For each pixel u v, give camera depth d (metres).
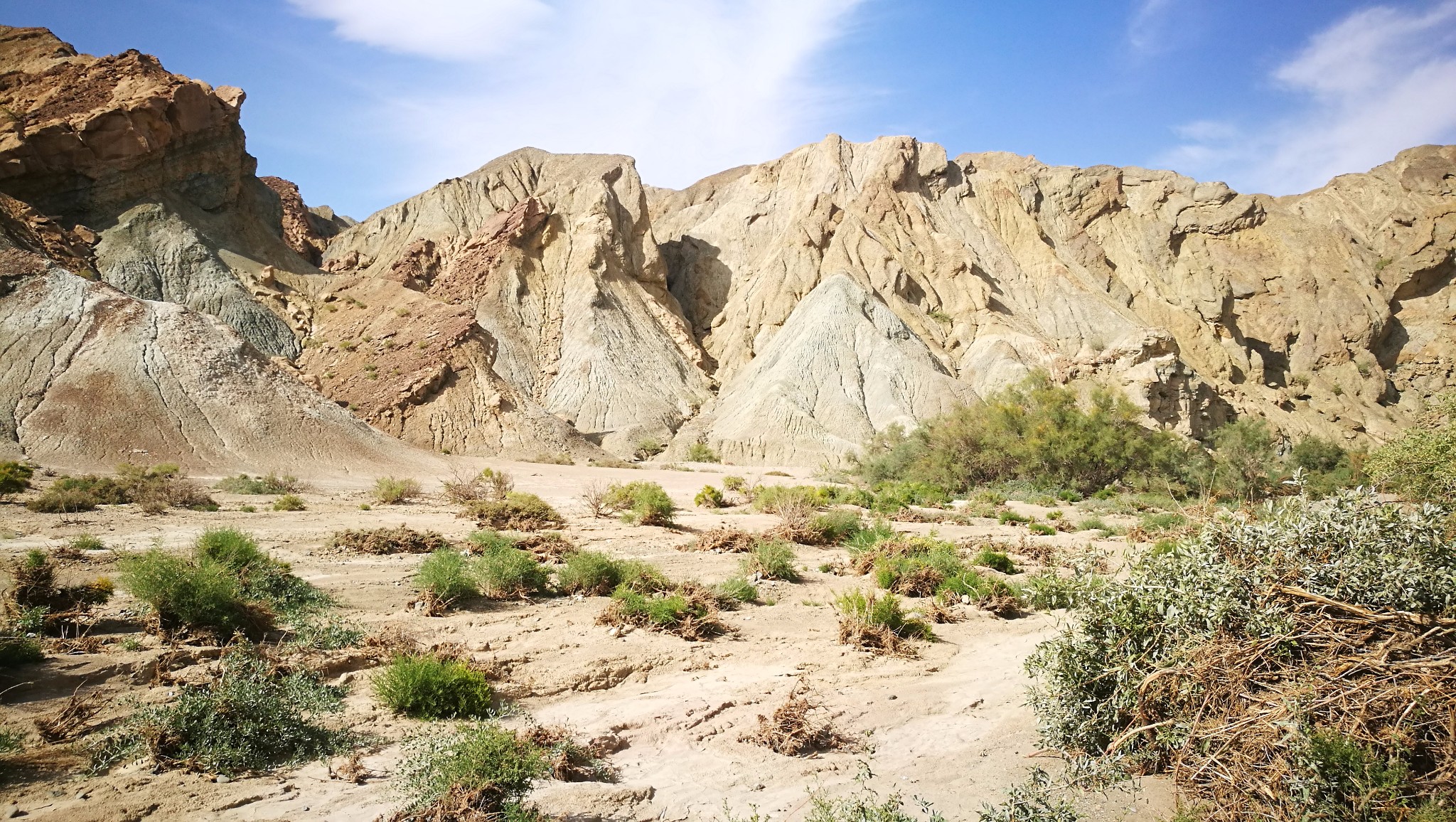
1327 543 5.93
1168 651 6.14
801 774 6.50
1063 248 115.75
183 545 15.88
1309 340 104.06
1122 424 40.66
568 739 6.81
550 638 10.21
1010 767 6.60
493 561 12.85
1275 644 5.65
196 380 41.50
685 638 10.50
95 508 21.64
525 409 69.56
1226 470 35.94
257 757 6.37
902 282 99.06
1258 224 114.50
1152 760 6.11
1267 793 5.14
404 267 99.62
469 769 5.80
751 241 122.06
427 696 7.52
